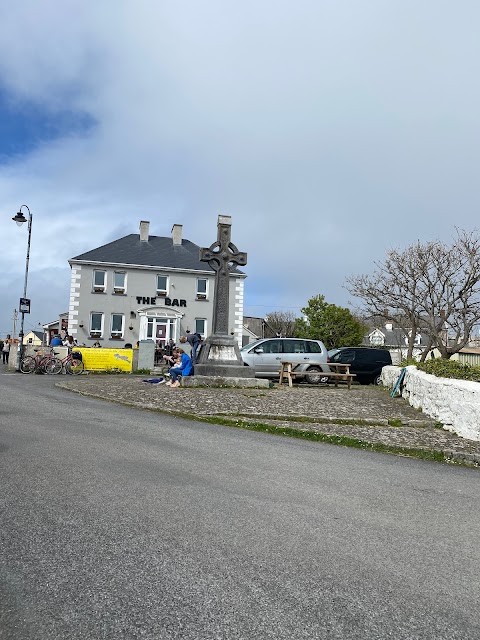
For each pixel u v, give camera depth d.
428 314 33.38
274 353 19.75
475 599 3.11
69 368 23.56
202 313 43.06
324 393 14.85
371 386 19.89
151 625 2.67
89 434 7.64
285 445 7.77
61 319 50.56
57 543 3.63
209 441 7.68
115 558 3.43
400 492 5.47
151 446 7.02
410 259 33.22
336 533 4.09
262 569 3.36
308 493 5.17
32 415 9.30
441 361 12.36
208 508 4.50
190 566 3.36
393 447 8.02
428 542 4.02
